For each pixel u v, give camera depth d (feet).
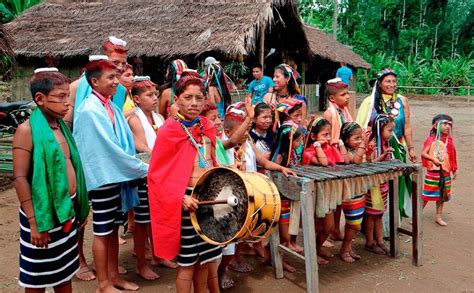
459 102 79.56
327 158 13.62
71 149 9.15
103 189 11.07
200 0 35.91
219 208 9.29
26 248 8.71
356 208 13.56
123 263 13.88
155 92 13.10
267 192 9.24
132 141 11.79
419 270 13.44
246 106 13.12
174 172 9.32
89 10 39.83
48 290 11.97
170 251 9.32
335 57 56.13
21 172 8.36
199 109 9.46
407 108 16.03
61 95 8.48
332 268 13.57
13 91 37.99
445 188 17.31
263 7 33.04
